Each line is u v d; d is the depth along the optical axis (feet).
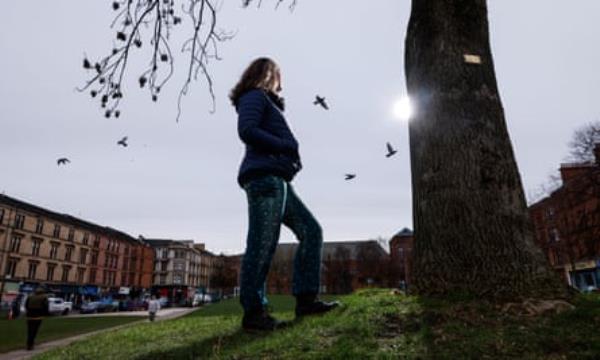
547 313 7.55
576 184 103.50
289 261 241.96
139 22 12.03
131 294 221.25
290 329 8.77
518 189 9.61
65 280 170.40
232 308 53.26
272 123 10.11
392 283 220.43
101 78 11.87
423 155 10.52
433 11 11.80
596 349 5.99
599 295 8.91
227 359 7.10
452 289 8.77
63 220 171.12
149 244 267.80
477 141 9.86
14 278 141.08
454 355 6.14
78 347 11.41
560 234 124.77
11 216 142.72
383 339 7.23
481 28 11.78
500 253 8.74
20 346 34.24
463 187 9.45
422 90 11.23
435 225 9.55
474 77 10.77
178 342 9.43
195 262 296.10
